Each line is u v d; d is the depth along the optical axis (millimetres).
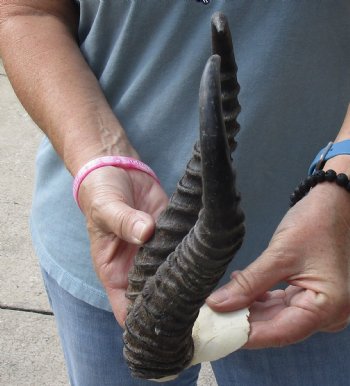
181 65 1398
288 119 1425
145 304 998
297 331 1172
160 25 1391
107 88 1503
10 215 3371
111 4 1427
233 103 1023
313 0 1333
